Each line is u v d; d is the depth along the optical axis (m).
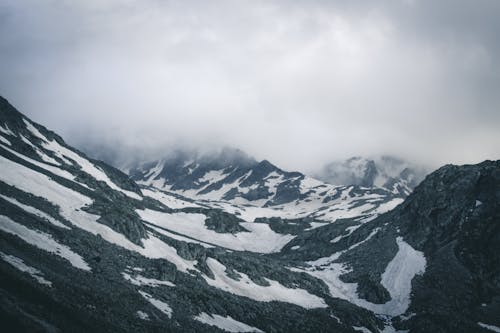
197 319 136.00
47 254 127.81
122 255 156.62
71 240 145.75
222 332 134.50
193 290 154.88
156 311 128.50
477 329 165.62
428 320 171.12
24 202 155.25
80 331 94.19
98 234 161.50
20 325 82.62
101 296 118.62
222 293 165.25
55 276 115.81
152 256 169.12
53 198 172.25
